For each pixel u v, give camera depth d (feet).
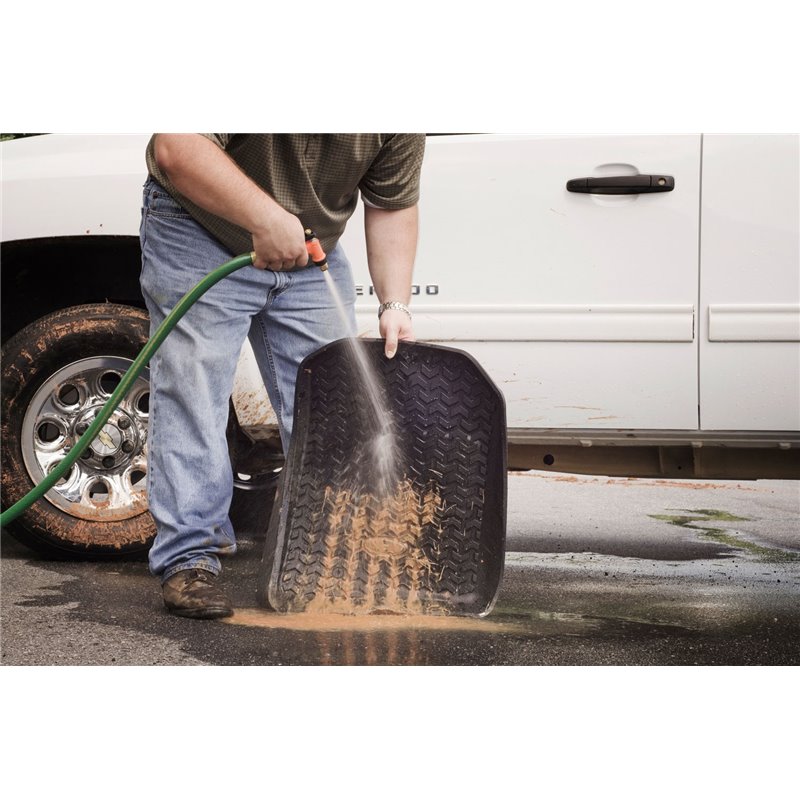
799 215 10.47
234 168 8.11
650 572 11.37
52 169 11.08
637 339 10.63
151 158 9.01
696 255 10.57
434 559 9.33
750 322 10.53
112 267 11.84
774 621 9.52
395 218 9.49
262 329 9.52
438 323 10.82
